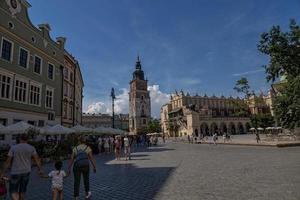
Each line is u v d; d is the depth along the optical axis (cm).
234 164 1655
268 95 11900
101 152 3288
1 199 757
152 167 1675
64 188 1086
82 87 6919
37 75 3316
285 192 852
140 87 13338
